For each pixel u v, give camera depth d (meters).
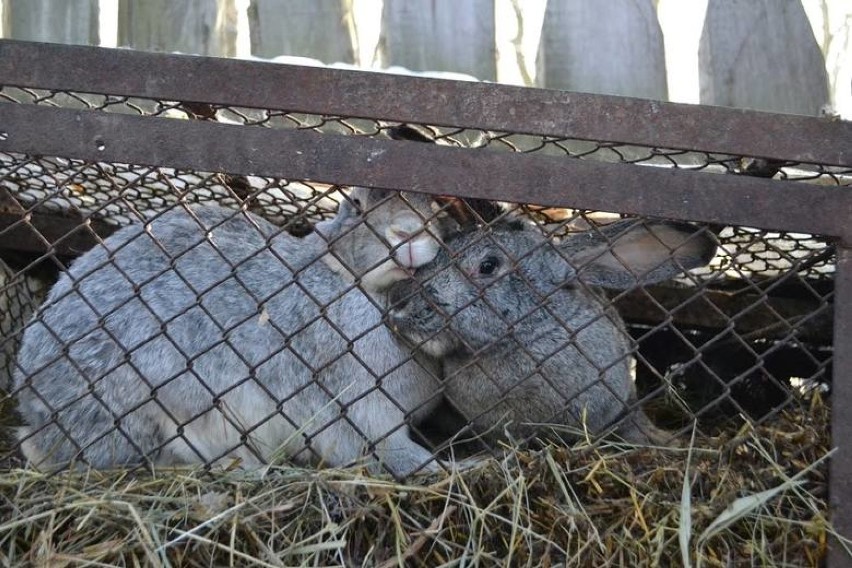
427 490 1.03
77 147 1.00
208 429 1.18
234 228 1.25
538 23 1.38
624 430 1.24
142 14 1.33
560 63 1.34
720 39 1.34
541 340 1.21
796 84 1.34
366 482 1.03
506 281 1.20
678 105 1.01
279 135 1.01
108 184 1.30
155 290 1.19
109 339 1.17
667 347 1.46
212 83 1.00
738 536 1.01
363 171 1.01
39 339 1.20
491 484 1.04
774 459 1.04
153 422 1.17
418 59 1.34
